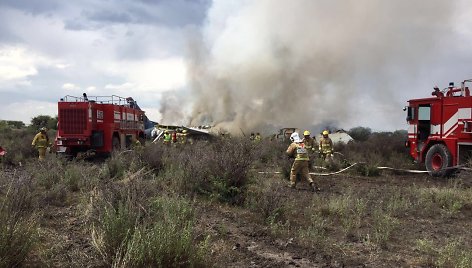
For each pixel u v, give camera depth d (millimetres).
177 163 11406
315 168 15273
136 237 4328
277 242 6098
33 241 4637
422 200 9281
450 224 7633
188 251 4500
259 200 8000
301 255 5551
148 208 5738
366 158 17500
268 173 13320
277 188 8406
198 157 10445
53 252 4844
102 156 19344
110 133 19203
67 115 18391
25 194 6457
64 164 13625
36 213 6148
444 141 14953
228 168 9016
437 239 6602
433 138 15461
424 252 5875
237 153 9602
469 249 5898
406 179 14398
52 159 12867
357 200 8617
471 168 12758
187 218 6430
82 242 5309
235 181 8922
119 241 4543
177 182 9156
